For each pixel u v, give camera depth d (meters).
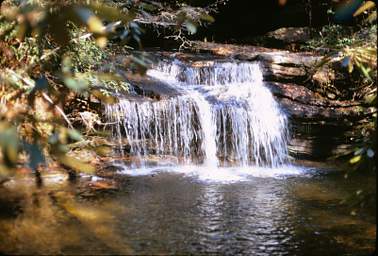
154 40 11.52
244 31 13.34
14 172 1.31
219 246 3.88
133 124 7.12
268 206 5.05
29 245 3.72
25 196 4.96
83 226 4.19
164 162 7.08
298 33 12.20
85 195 5.14
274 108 8.10
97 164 6.27
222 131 7.73
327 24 12.15
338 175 6.73
